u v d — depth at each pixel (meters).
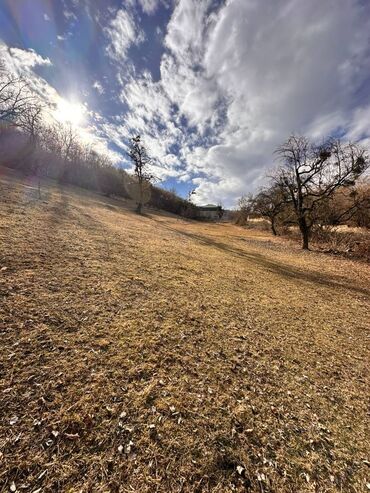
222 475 1.92
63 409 2.22
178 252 9.38
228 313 4.89
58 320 3.44
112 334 3.42
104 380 2.62
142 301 4.58
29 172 28.64
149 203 48.84
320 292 7.65
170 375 2.90
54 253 5.81
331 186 16.39
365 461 2.22
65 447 1.92
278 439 2.31
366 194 17.11
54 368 2.64
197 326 4.13
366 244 15.44
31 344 2.89
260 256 13.12
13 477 1.68
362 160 15.16
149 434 2.15
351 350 4.32
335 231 19.03
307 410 2.75
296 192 18.53
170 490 1.77
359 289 8.65
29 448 1.87
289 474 2.01
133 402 2.44
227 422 2.41
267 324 4.77
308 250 17.16
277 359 3.66
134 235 10.73
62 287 4.36
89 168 39.69
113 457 1.92
